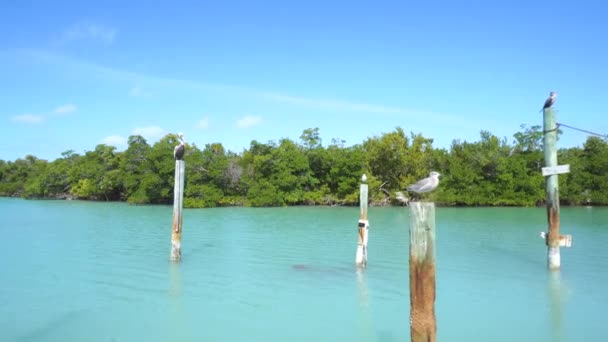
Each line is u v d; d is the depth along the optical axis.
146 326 14.35
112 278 20.16
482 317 15.33
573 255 25.88
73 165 84.62
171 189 66.88
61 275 20.72
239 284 19.23
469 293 18.08
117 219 46.19
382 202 68.50
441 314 15.62
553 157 21.42
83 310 15.77
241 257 25.11
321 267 22.56
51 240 31.38
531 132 70.19
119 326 14.30
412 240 9.30
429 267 9.22
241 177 68.19
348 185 68.31
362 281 19.83
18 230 37.16
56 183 84.75
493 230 37.78
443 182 65.75
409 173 68.50
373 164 70.38
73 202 76.19
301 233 35.75
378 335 13.70
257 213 55.59
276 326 14.36
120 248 28.02
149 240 31.50
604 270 21.86
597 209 60.94
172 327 14.23
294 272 21.47
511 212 56.62
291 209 62.66
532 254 26.30
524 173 65.75
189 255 25.66
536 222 44.19
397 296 17.58
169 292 18.00
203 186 65.44
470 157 66.50
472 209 62.09
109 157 79.25
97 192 77.94
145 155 69.00
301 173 70.25
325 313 15.59
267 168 69.19
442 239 32.44
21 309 15.92
